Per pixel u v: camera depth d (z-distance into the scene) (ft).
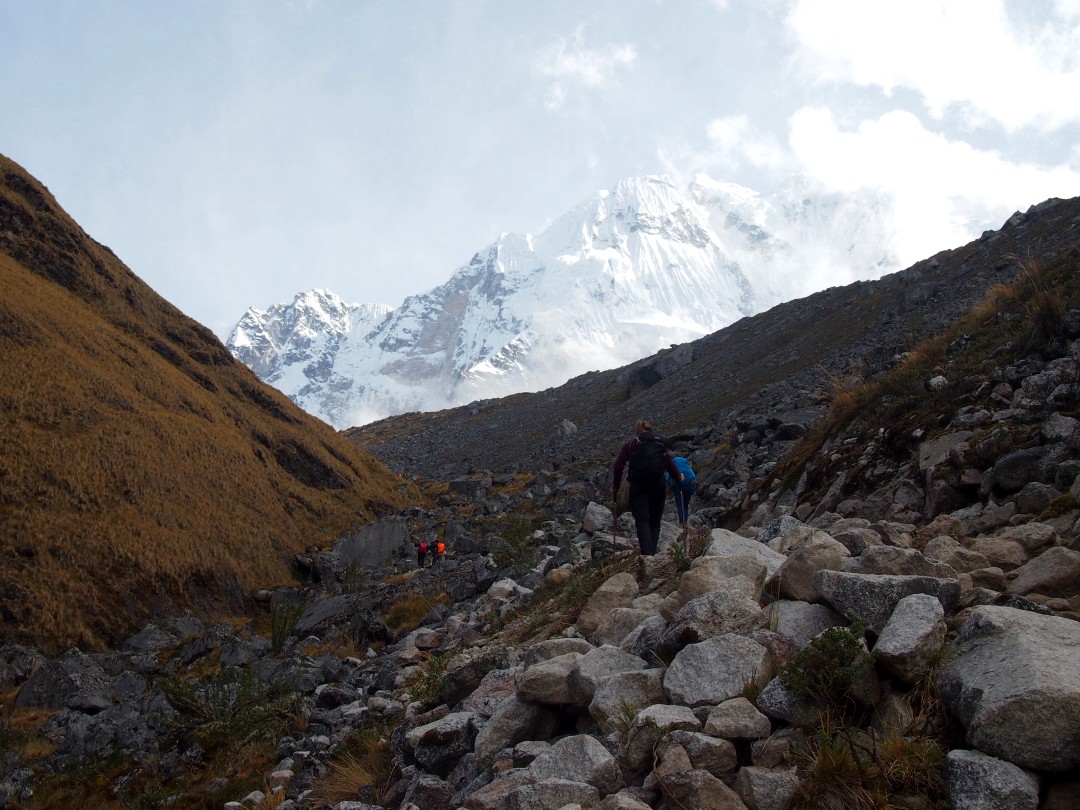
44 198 156.56
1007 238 221.46
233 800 28.63
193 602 90.07
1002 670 11.14
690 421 203.92
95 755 38.83
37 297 128.57
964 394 31.78
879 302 236.84
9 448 94.63
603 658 16.26
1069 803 9.86
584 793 12.59
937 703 12.07
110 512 94.17
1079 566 15.39
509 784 13.75
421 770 18.58
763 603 17.01
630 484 29.71
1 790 36.55
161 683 39.91
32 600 79.00
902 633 12.80
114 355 128.36
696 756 12.41
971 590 14.94
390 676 35.76
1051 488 20.93
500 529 92.68
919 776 11.02
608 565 31.65
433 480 255.91
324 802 21.68
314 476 142.00
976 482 25.27
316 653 54.29
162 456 108.99
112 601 83.82
